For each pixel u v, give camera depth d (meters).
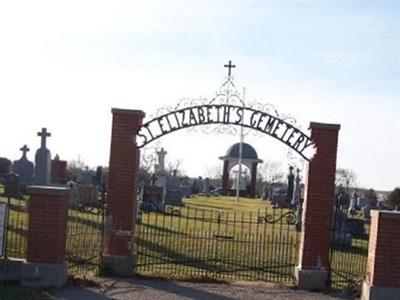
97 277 12.91
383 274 11.59
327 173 13.31
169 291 11.99
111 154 13.42
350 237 20.12
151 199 26.95
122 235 13.31
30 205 11.66
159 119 13.53
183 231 20.41
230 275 14.04
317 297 12.29
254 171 55.09
